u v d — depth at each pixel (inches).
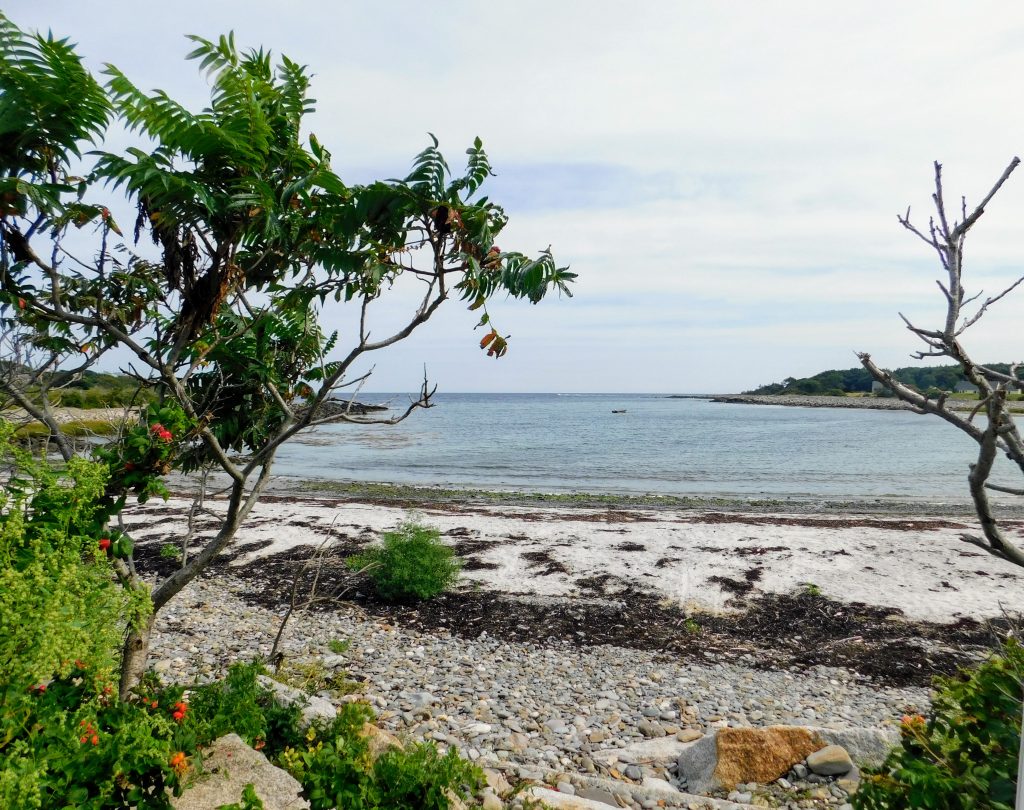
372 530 674.8
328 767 131.4
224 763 154.2
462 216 139.9
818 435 2561.5
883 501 1006.4
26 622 101.4
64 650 106.0
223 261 139.9
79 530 124.4
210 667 329.4
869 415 4461.1
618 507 916.6
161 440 133.7
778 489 1142.3
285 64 142.0
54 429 145.8
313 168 140.7
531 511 838.5
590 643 409.1
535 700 322.0
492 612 456.4
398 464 1488.7
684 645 408.5
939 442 2224.4
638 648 402.6
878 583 524.1
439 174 140.0
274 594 474.3
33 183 121.9
